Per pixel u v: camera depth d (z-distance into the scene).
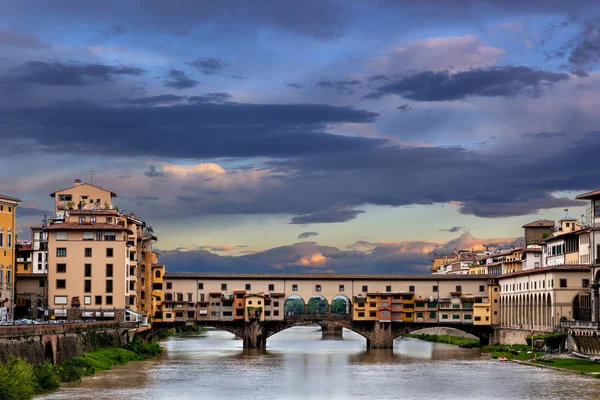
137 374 167.12
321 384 155.50
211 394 141.38
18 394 125.94
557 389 147.00
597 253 199.75
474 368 184.12
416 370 180.62
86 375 161.38
